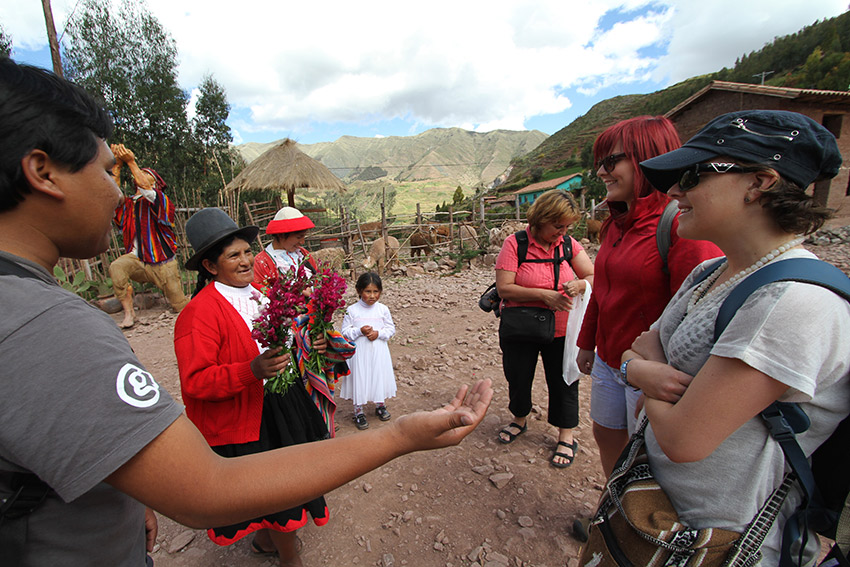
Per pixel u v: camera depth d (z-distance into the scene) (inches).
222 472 32.2
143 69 708.0
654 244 73.0
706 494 45.1
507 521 102.2
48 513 30.5
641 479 51.1
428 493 113.4
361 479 120.4
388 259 502.0
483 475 119.1
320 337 92.7
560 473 118.7
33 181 30.1
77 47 666.2
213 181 781.9
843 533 39.8
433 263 507.2
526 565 89.6
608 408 87.1
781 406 40.0
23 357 26.9
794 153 38.0
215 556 97.0
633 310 77.6
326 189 576.1
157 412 30.0
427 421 37.0
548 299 110.2
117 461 27.9
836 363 37.4
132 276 300.2
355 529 102.6
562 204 107.6
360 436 37.1
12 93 28.8
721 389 39.0
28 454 27.2
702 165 42.0
